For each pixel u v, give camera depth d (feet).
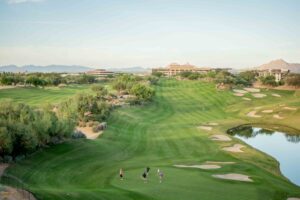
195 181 136.56
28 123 167.94
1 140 139.74
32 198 91.35
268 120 331.98
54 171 144.46
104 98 369.30
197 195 117.29
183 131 268.82
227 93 503.20
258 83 645.92
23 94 398.21
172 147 215.31
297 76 612.70
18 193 92.22
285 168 178.81
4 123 147.95
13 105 180.86
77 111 259.39
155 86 571.28
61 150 173.99
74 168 152.56
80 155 173.37
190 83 614.34
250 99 467.11
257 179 144.87
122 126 269.44
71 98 280.72
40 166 146.82
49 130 177.68
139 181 135.44
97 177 142.82
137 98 395.96
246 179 144.36
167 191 120.16
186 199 112.37
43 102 333.01
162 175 136.98
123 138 230.68
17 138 149.69
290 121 320.70
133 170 156.35
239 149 212.64
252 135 275.39
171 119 330.13
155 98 447.83
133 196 110.83
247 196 120.16
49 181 130.41
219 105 427.74
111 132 241.14
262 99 468.34
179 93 502.79
